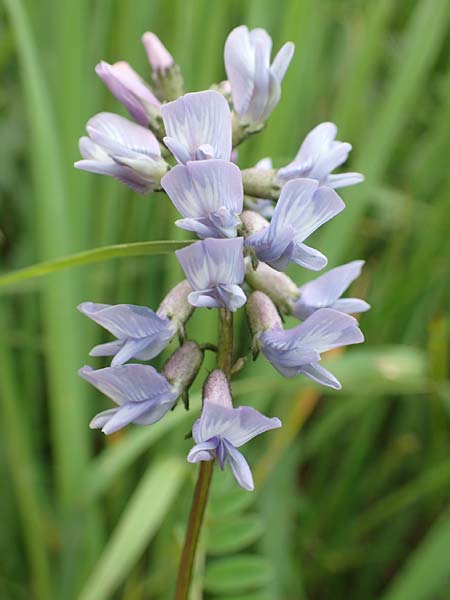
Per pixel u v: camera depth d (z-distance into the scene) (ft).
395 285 0.57
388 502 0.54
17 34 0.46
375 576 0.56
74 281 0.48
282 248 0.27
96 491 0.46
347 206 0.53
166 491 0.44
